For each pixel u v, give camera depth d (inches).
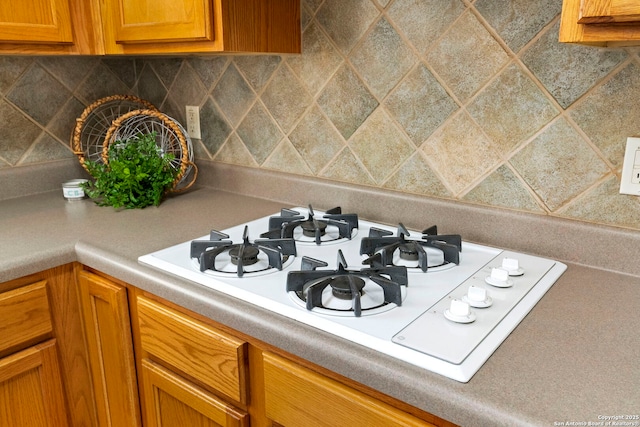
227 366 35.5
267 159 60.9
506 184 44.5
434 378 25.7
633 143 37.9
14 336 43.5
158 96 70.4
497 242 45.2
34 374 45.9
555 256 42.4
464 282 36.7
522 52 41.4
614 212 39.9
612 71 37.9
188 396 39.4
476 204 46.4
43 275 45.0
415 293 34.8
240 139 62.9
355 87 51.3
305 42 53.7
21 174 63.5
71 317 47.6
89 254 44.5
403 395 26.4
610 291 36.1
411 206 49.7
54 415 47.9
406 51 47.3
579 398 24.1
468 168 46.3
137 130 70.0
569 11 28.4
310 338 29.9
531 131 42.4
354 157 53.3
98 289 44.7
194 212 55.8
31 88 63.4
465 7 43.3
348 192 53.9
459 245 42.6
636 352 28.1
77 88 67.6
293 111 56.8
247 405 36.1
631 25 26.9
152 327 40.6
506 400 24.0
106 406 49.3
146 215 54.8
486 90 43.8
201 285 36.8
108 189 57.7
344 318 31.3
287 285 34.3
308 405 31.6
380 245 41.2
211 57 62.6
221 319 34.5
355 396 29.2
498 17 41.9
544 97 41.2
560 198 42.1
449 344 28.2
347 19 50.2
